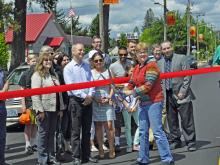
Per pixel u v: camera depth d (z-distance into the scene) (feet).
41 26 166.61
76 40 201.16
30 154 27.43
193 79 88.79
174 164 22.91
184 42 239.71
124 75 27.02
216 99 50.42
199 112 40.83
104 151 27.04
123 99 25.88
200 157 24.48
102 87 24.90
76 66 23.84
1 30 77.92
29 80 26.18
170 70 26.43
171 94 26.71
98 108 24.95
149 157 24.84
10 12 68.69
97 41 27.02
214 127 33.04
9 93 20.83
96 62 24.86
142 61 22.13
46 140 23.53
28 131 27.58
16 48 71.87
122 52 26.94
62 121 25.72
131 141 26.81
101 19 53.67
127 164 23.75
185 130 26.09
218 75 98.99
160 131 22.27
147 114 22.53
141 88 21.86
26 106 27.07
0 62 80.18
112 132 25.17
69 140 26.48
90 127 24.38
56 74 24.07
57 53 26.81
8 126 37.83
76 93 23.47
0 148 23.04
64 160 25.36
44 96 23.07
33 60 26.50
